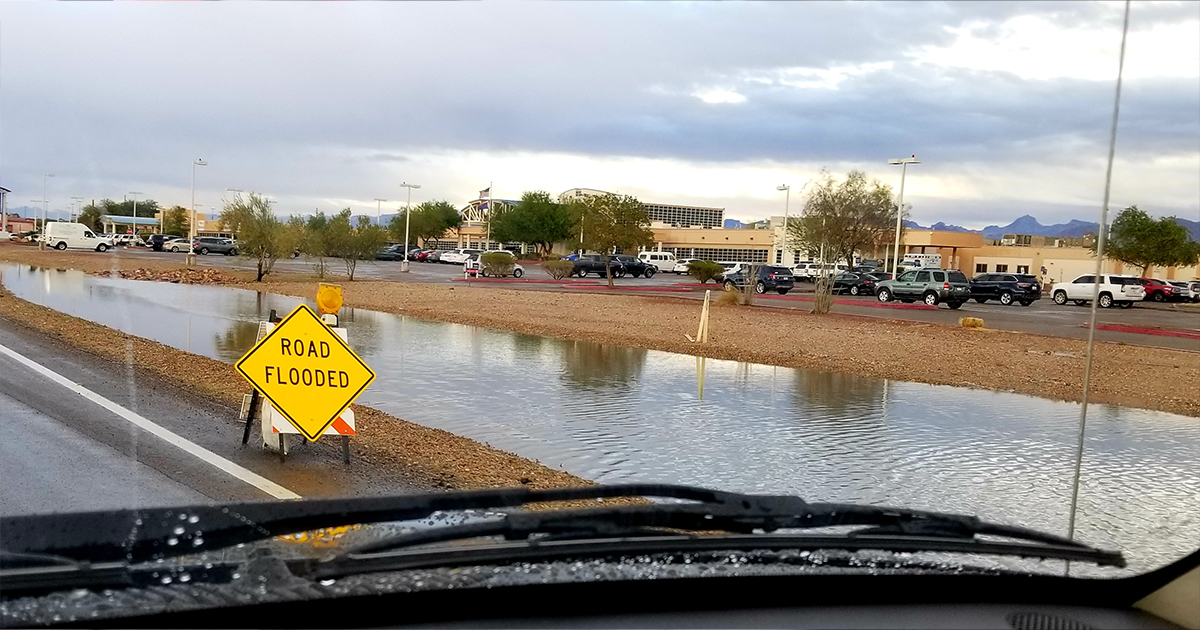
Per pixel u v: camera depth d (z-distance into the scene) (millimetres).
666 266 87000
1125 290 47906
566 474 8289
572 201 68312
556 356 17391
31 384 11430
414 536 2914
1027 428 11766
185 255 71688
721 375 15664
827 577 2818
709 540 3064
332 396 8109
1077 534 6902
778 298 46719
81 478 7098
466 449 8953
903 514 3461
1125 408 13945
